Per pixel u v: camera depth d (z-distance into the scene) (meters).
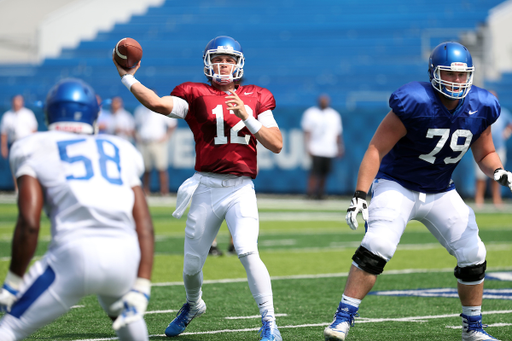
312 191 52.53
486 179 53.50
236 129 13.10
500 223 38.38
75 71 77.75
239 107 12.39
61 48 82.44
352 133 53.47
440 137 12.29
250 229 12.85
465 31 72.81
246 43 77.94
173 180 55.75
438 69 12.00
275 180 55.12
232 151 13.09
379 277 21.66
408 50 72.56
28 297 8.60
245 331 14.12
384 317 15.60
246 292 18.72
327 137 50.50
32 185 8.73
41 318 8.64
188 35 81.50
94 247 8.53
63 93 9.30
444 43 12.31
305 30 78.44
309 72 71.62
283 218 41.06
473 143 13.32
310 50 74.75
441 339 13.41
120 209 8.83
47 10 97.94
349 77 69.62
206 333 13.95
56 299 8.59
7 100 71.38
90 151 9.06
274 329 12.41
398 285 20.16
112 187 8.91
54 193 8.77
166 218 40.09
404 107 12.15
